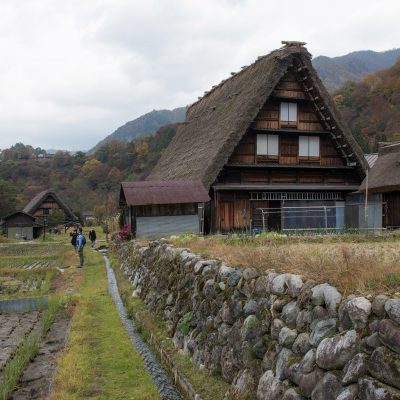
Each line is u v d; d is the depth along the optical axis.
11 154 154.38
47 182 112.12
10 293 15.80
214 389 6.46
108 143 128.25
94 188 105.62
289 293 5.50
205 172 23.84
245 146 26.50
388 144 27.61
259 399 5.34
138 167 105.69
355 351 4.05
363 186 25.47
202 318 7.98
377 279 4.51
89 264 23.73
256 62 29.72
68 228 67.12
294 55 25.39
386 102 91.12
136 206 22.89
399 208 22.84
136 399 6.63
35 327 11.05
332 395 4.12
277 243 12.41
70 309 12.52
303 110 27.34
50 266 23.08
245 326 6.20
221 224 25.38
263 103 24.81
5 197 71.62
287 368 4.95
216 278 7.84
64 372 7.52
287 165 26.67
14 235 56.19
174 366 7.79
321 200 27.09
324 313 4.70
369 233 16.48
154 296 11.81
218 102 33.09
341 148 27.42
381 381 3.71
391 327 3.73
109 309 12.65
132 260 17.62
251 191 25.89
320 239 13.26
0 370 8.00
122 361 8.20
